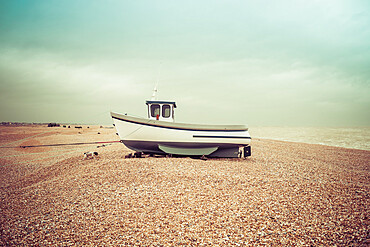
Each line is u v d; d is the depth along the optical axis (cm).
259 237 454
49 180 866
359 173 1050
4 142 2420
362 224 501
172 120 1383
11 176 1051
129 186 745
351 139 3459
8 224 522
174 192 692
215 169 980
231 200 633
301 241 439
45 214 568
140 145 1299
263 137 3978
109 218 539
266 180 816
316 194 684
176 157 1315
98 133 3841
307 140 3288
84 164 1119
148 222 518
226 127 1272
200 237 457
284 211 566
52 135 3278
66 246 432
